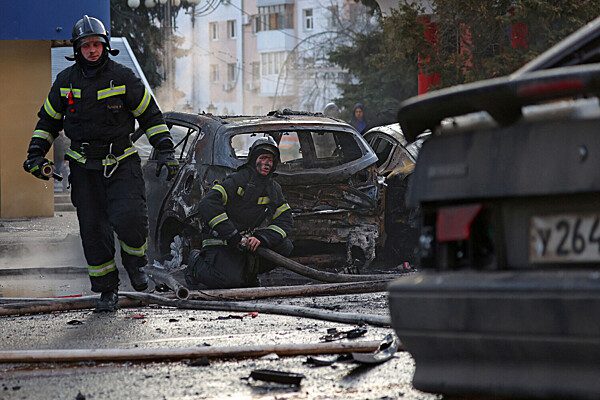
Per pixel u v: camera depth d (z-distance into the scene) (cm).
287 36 16325
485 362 788
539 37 4006
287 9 16325
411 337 824
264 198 2016
